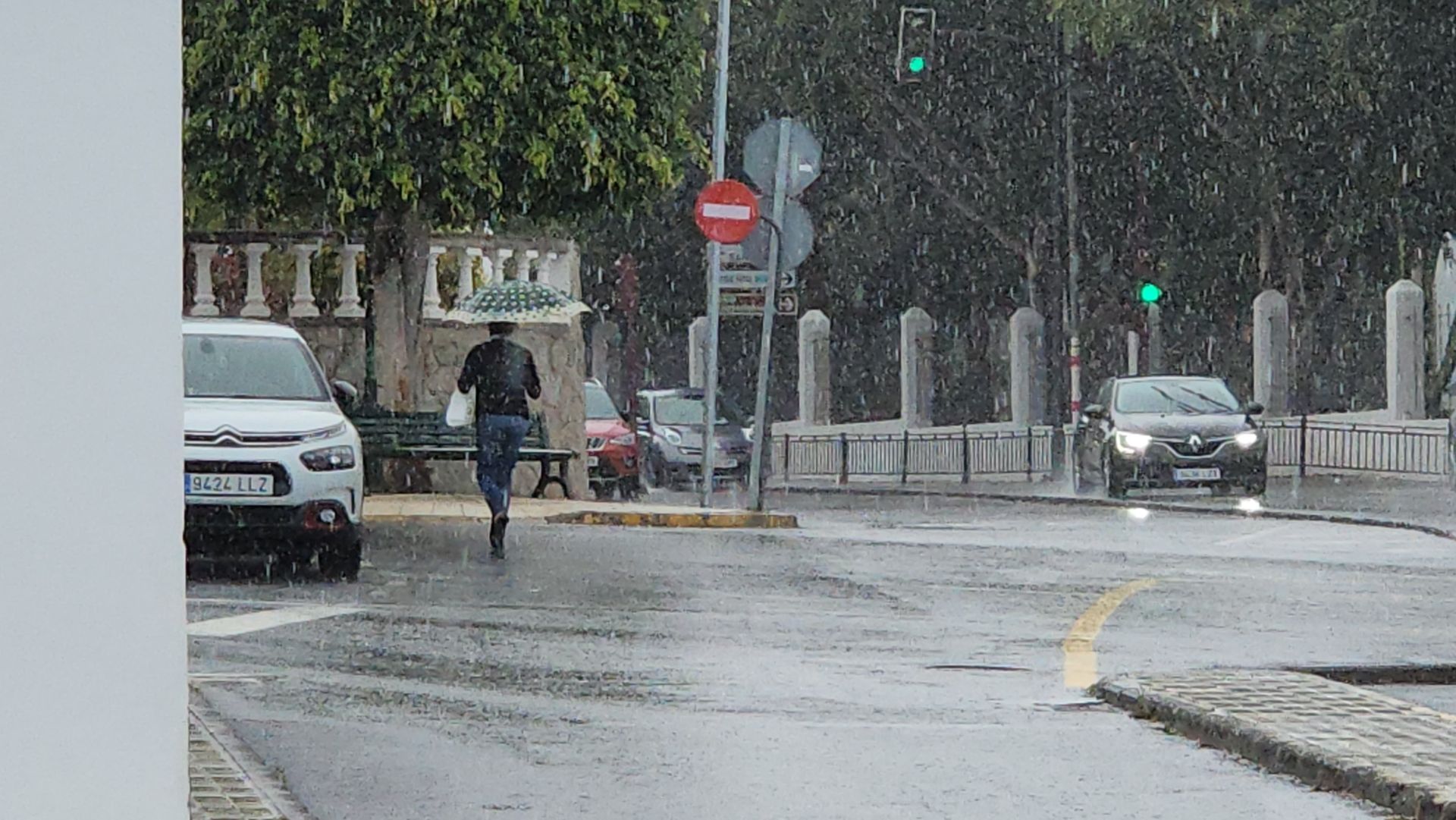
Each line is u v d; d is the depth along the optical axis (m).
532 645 20.48
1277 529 40.50
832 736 15.57
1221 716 15.36
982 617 23.41
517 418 30.31
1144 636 21.81
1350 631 22.45
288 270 43.09
